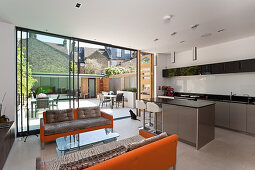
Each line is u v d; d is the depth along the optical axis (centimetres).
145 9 249
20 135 351
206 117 308
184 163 233
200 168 219
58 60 399
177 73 571
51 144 309
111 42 448
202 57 523
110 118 373
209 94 500
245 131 363
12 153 268
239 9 248
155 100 400
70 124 325
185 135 308
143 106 405
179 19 288
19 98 355
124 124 456
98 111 413
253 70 366
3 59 313
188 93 573
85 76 1134
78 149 251
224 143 311
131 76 857
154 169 165
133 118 516
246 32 363
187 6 239
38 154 265
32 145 302
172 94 599
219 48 473
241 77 420
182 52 594
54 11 256
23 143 312
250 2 225
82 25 317
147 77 627
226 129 405
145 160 152
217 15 271
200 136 289
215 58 484
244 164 230
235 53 433
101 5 236
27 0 221
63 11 256
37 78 376
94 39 417
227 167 222
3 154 221
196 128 285
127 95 808
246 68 380
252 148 287
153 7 242
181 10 252
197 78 539
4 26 310
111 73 1151
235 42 433
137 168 145
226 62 424
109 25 317
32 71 370
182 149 283
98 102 957
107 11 256
